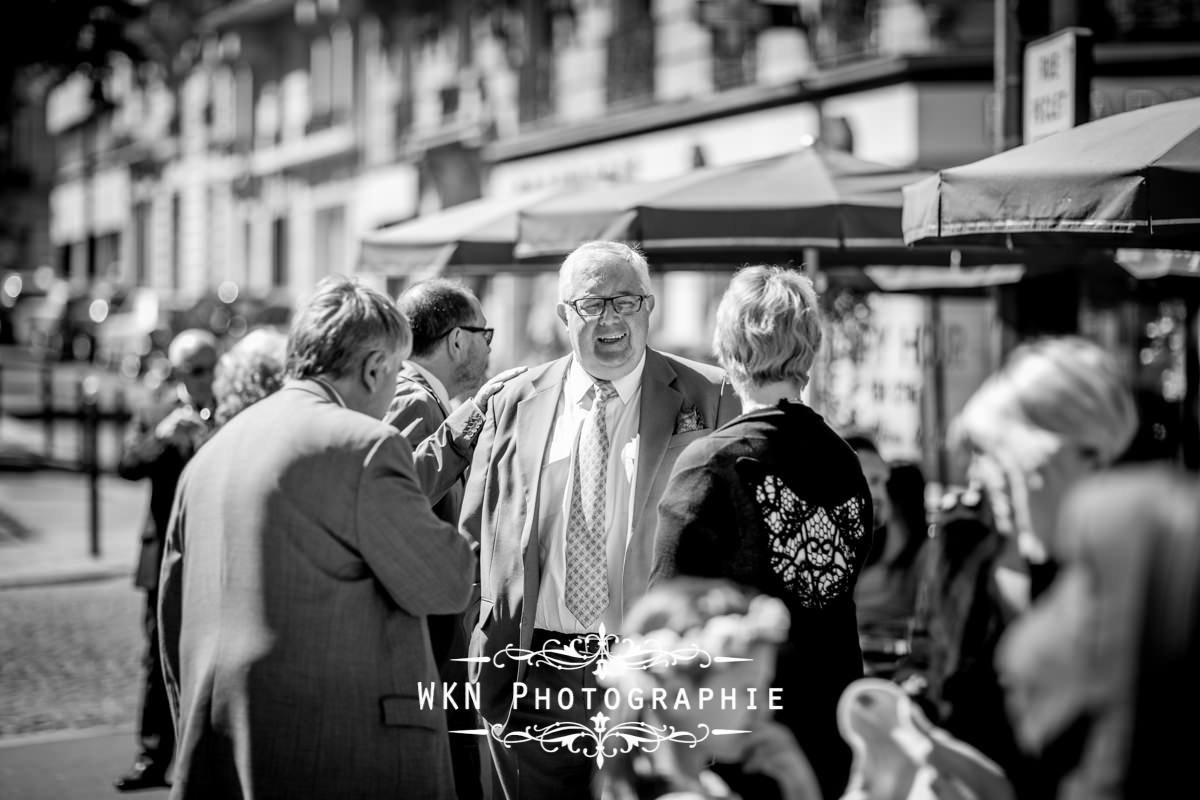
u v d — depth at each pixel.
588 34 22.31
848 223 5.84
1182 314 10.94
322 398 3.43
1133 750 1.91
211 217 41.62
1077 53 6.66
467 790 4.55
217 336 32.16
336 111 33.16
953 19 15.37
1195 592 1.87
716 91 18.73
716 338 3.47
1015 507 2.36
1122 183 4.25
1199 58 14.86
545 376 4.37
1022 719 2.09
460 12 26.89
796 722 3.10
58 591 10.98
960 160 15.23
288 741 3.18
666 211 5.99
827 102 16.59
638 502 4.09
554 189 7.86
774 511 3.21
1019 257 7.59
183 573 3.49
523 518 4.21
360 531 3.24
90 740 6.89
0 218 57.78
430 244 7.68
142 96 47.94
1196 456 8.94
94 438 12.45
